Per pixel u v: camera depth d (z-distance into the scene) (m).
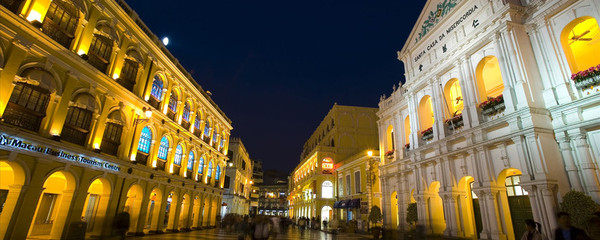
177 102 21.98
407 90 20.92
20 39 10.36
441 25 17.80
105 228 8.09
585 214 9.27
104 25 14.34
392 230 13.91
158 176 19.08
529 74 12.23
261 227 11.98
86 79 13.17
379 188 28.20
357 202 30.06
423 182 17.72
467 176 14.59
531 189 11.21
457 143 15.54
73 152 12.45
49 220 14.66
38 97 11.29
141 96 17.09
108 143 14.99
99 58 14.19
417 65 20.19
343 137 40.81
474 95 14.70
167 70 20.03
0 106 9.77
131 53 16.22
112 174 15.06
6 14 9.81
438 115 17.16
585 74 10.76
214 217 30.09
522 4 13.62
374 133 41.66
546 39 12.41
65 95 12.15
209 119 28.33
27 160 10.73
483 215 13.43
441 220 16.77
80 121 13.24
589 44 13.25
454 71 16.41
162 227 19.73
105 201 14.70
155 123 18.56
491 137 13.54
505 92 12.73
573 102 10.88
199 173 26.33
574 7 11.58
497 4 14.01
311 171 44.69
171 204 21.70
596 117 10.42
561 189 10.70
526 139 11.66
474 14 15.34
